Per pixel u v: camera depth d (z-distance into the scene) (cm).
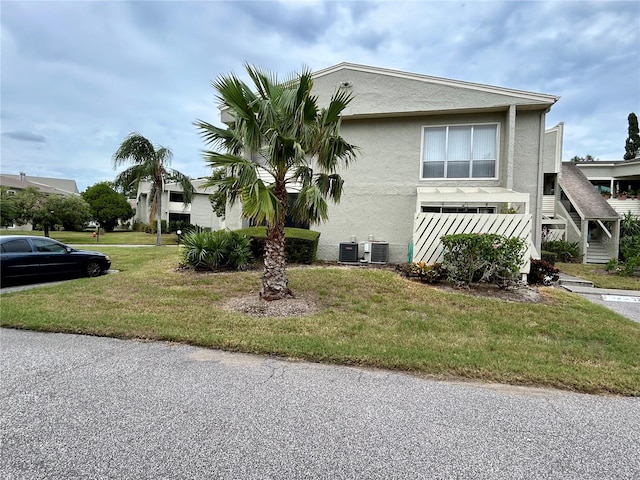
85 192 3734
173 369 388
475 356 429
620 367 406
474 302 707
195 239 1019
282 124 621
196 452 244
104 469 226
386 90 1230
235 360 418
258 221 597
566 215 1788
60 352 436
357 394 335
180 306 652
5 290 833
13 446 249
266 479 218
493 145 1205
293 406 309
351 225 1295
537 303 719
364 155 1293
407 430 274
